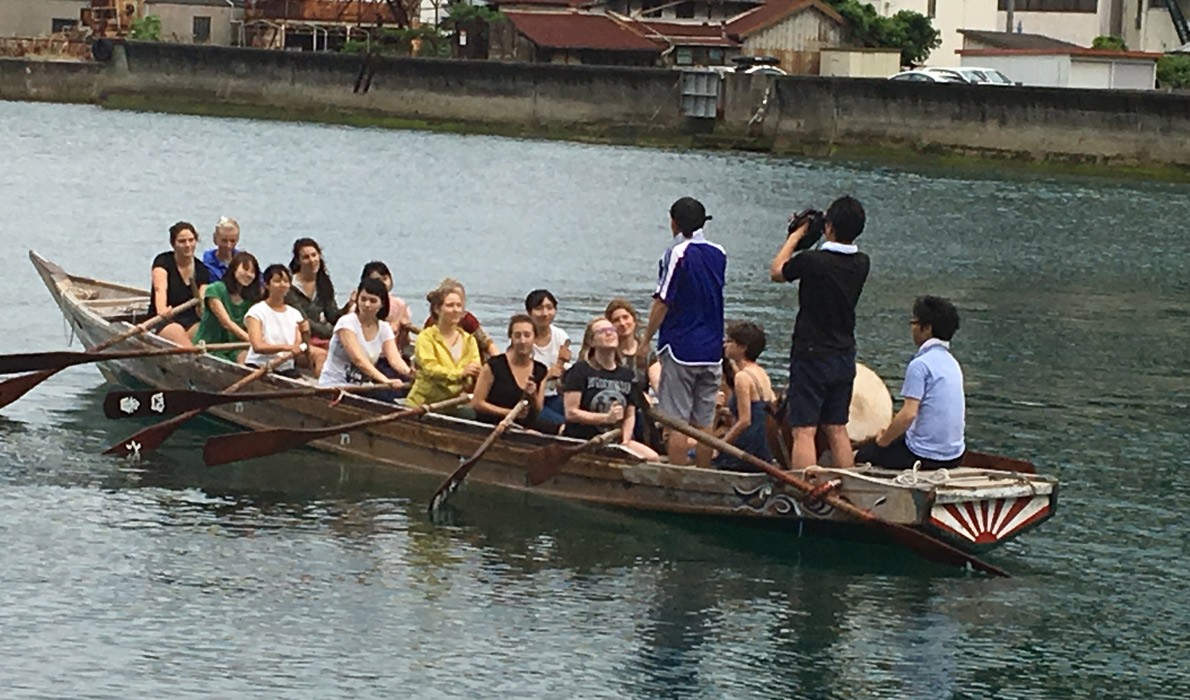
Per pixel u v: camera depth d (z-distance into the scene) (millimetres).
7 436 15852
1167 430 18109
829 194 44531
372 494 14359
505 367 14391
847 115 56062
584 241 33281
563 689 10703
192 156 49781
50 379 18250
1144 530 14297
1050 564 13328
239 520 13594
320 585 12250
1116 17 76625
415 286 26516
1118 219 40906
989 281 29812
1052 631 11914
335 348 15500
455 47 71438
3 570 12211
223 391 15547
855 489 12672
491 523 13703
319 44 76688
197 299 16953
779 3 70938
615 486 13805
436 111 63750
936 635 11773
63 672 10562
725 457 13570
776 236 35281
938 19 75250
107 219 33969
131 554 12695
